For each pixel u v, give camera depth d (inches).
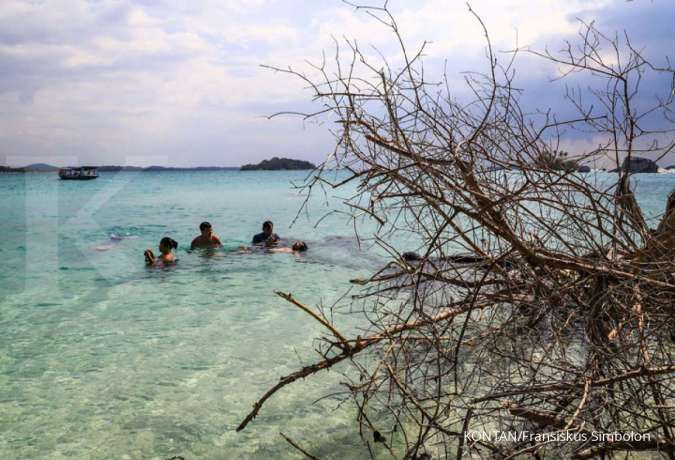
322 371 203.3
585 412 119.1
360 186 116.0
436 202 121.3
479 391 148.4
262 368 208.1
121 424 164.4
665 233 130.8
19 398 183.5
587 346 126.3
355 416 166.4
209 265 429.7
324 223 732.7
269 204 1094.4
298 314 283.6
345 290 336.2
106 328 262.2
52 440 154.9
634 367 114.0
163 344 238.1
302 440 152.6
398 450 144.6
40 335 251.9
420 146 121.4
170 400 180.9
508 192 120.4
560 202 122.1
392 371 132.2
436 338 129.6
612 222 128.2
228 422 164.9
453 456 138.1
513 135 125.6
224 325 265.6
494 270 126.6
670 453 113.3
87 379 199.8
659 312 126.5
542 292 127.6
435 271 132.1
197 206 1047.0
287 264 431.5
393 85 117.3
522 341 136.6
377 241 138.8
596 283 130.5
